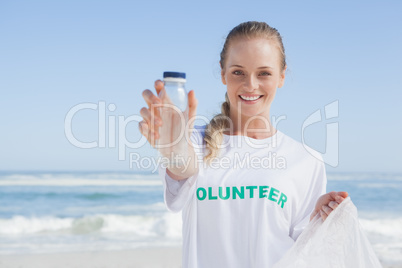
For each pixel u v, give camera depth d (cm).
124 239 1382
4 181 2516
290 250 230
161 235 1441
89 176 2616
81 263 1054
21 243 1330
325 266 233
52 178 2584
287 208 243
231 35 245
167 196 221
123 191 2244
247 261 234
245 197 237
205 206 236
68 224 1625
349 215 239
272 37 243
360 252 238
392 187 2869
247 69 237
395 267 1005
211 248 235
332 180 3177
